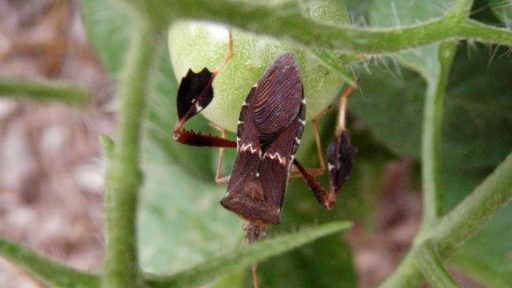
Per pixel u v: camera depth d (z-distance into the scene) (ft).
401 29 0.33
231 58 0.37
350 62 0.38
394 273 0.41
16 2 0.89
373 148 0.53
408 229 0.77
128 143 0.30
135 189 0.30
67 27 0.87
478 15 0.42
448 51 0.42
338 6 0.37
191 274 0.31
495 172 0.40
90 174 0.89
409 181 0.62
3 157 0.92
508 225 0.48
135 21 0.29
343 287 0.50
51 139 0.91
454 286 0.39
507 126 0.49
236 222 0.49
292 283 0.49
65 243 0.87
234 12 0.30
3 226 0.89
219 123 0.39
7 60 0.87
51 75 0.86
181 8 0.29
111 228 0.30
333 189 0.41
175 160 0.49
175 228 0.50
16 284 0.71
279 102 0.38
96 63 0.85
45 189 0.90
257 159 0.39
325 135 0.47
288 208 0.50
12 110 0.92
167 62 0.45
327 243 0.50
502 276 0.49
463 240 0.41
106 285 0.30
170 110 0.45
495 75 0.47
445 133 0.50
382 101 0.49
